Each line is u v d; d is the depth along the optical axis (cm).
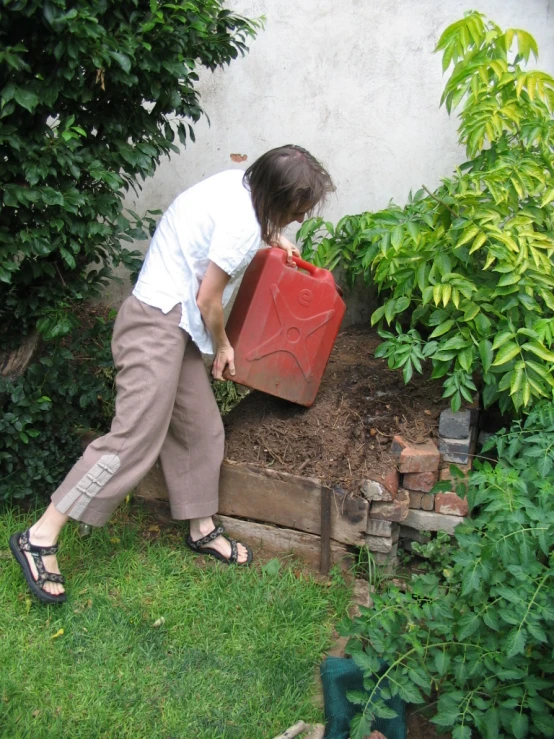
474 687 226
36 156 268
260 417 325
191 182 421
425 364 351
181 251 259
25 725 220
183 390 279
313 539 300
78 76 264
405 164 389
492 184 304
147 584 282
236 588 282
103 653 249
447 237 300
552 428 256
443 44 336
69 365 371
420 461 295
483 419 343
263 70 394
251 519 311
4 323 329
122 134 303
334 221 406
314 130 396
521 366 281
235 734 225
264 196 250
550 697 229
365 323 412
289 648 256
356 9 373
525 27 360
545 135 320
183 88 321
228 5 389
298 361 301
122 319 266
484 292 294
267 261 286
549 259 302
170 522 320
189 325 262
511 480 232
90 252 313
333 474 294
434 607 231
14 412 307
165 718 228
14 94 252
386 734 230
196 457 289
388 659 227
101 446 260
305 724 230
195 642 258
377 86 381
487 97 331
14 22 257
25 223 281
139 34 274
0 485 311
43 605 265
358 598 284
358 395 329
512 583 215
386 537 294
